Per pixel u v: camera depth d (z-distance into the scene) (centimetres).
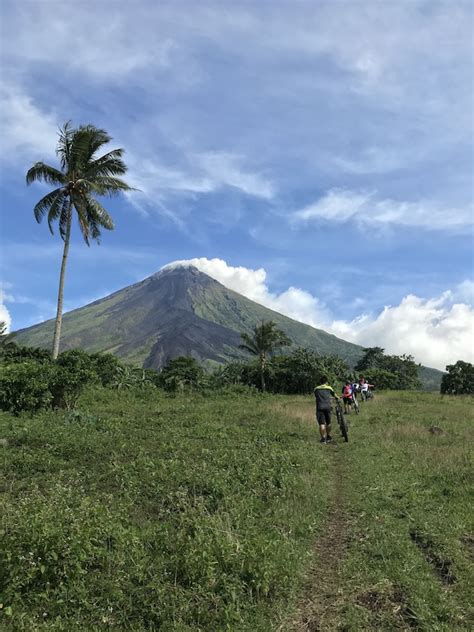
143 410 2238
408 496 787
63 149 3044
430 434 1523
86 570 461
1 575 428
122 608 421
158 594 434
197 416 1905
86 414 1670
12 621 381
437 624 413
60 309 2961
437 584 488
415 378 9625
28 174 2930
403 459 1112
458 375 6750
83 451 1087
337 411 1441
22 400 1788
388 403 3031
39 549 449
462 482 874
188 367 4797
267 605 446
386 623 421
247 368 5969
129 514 655
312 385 5659
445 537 598
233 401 3173
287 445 1274
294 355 6038
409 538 613
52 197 2997
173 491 769
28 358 3578
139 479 829
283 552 531
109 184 3102
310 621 429
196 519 601
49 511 530
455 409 2583
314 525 661
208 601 439
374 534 620
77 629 386
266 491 801
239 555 498
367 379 6469
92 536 500
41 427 1359
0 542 451
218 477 833
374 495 809
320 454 1180
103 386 3428
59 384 1992
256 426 1681
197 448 1164
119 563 479
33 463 954
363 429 1659
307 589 488
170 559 502
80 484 818
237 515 654
